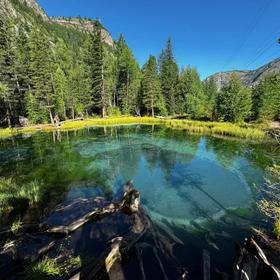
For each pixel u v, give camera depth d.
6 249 6.81
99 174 15.45
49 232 7.92
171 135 30.58
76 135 30.59
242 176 15.43
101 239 7.69
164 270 6.49
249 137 28.30
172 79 56.50
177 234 8.56
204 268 6.58
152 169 16.78
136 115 55.47
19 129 33.84
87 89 47.25
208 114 50.41
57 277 5.70
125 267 6.52
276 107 38.94
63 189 12.70
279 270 4.95
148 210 10.59
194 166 17.56
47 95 38.88
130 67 55.28
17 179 14.08
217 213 10.40
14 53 36.75
